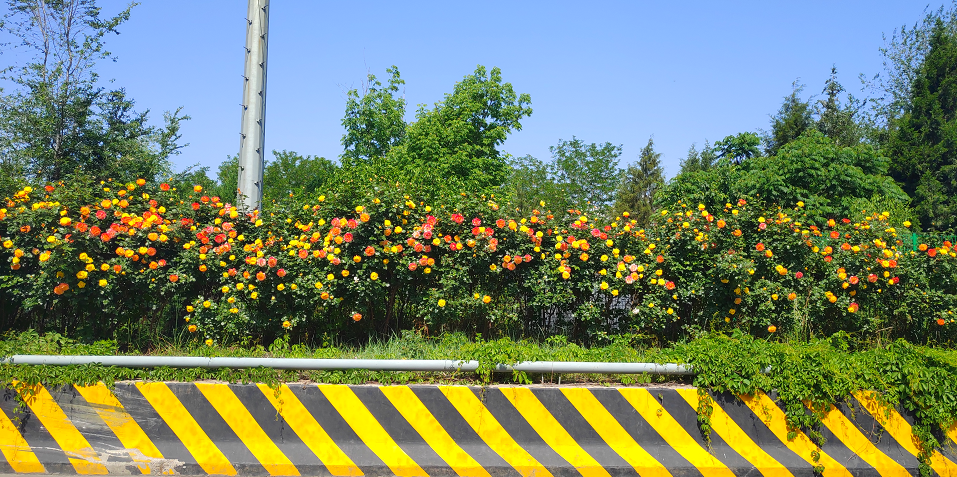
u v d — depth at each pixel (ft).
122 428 13.56
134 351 17.11
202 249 17.38
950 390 14.25
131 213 17.85
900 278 19.45
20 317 18.42
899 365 14.53
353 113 76.84
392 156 69.15
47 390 13.57
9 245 16.49
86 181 18.47
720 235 19.26
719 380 14.08
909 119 97.04
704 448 13.94
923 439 14.17
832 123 108.58
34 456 13.37
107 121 51.26
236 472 13.46
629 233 19.19
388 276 18.42
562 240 18.35
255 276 17.11
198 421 13.62
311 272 17.35
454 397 13.76
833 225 20.18
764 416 14.12
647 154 164.45
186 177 52.75
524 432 13.75
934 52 98.94
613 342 17.71
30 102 47.44
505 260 17.85
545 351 15.51
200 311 16.98
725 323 18.84
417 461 13.52
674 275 19.16
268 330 17.63
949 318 18.70
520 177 121.60
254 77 24.07
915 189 89.20
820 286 19.12
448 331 18.86
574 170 161.07
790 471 13.96
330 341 17.72
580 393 13.91
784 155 49.26
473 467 13.51
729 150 56.54
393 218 18.26
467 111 73.05
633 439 13.87
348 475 13.47
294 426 13.64
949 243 20.06
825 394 14.17
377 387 13.75
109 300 16.48
